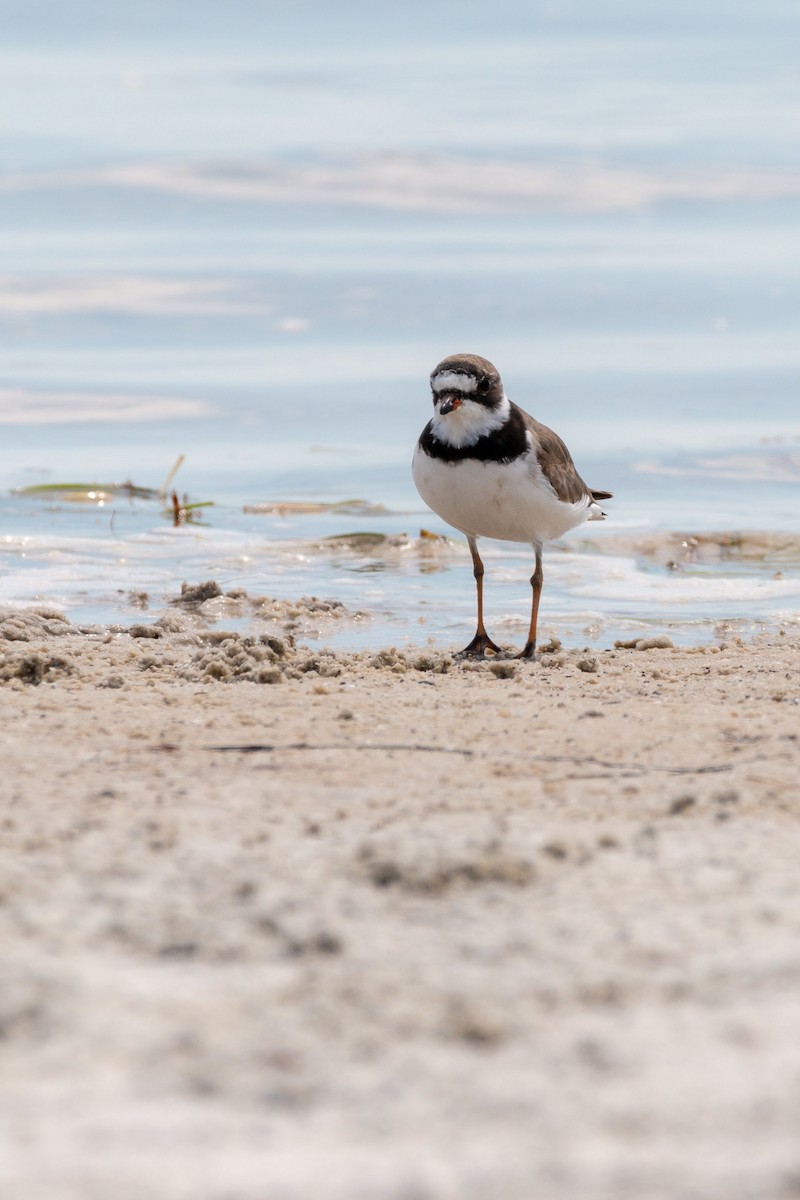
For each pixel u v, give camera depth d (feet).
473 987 15.71
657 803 22.62
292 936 17.02
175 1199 11.82
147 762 25.13
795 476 63.67
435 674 34.81
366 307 90.27
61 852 19.80
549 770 24.82
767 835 20.80
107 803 22.39
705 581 49.08
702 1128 12.84
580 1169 12.19
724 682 33.01
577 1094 13.47
